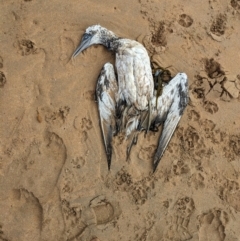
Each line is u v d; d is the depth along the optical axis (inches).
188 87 90.4
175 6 94.8
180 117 87.7
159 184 87.0
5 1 88.2
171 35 93.1
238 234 87.7
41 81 86.1
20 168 83.2
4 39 86.7
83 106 86.4
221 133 91.0
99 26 87.4
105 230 83.9
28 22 88.0
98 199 84.5
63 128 85.2
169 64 91.6
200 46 94.1
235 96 92.5
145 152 87.4
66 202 83.5
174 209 86.8
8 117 84.2
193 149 89.3
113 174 85.7
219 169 89.7
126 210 85.2
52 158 84.4
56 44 87.8
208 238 87.0
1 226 81.3
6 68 85.6
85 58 88.2
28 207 82.6
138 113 85.9
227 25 96.6
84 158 85.1
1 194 82.0
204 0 96.7
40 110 85.2
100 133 86.4
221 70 93.5
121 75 85.0
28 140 84.1
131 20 91.7
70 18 89.4
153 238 85.3
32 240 81.7
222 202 88.6
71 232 83.0
